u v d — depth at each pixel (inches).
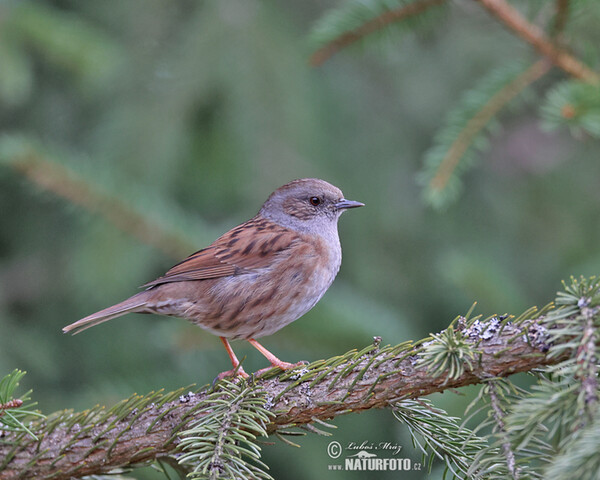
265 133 435.2
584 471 176.4
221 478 215.8
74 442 239.3
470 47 474.6
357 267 451.2
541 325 215.8
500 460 202.5
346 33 353.7
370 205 455.8
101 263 413.7
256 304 348.8
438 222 464.4
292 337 377.1
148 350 457.4
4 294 462.6
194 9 460.1
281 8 458.6
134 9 457.7
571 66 332.8
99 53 443.8
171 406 247.6
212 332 358.6
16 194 478.0
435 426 241.0
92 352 456.1
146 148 437.1
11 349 436.5
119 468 243.6
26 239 479.5
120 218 394.6
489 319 227.1
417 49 479.2
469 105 353.4
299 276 353.1
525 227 474.3
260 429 230.7
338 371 241.4
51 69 478.0
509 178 494.9
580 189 479.5
